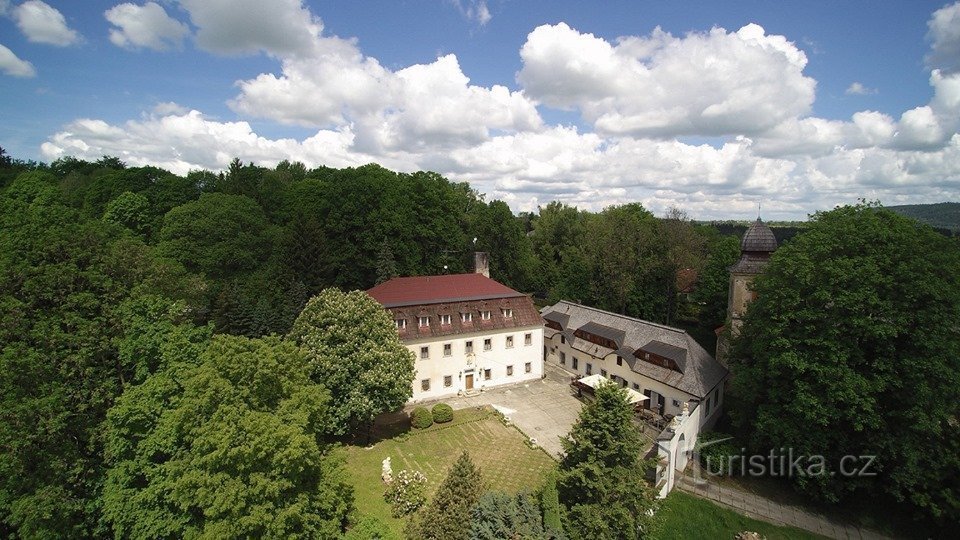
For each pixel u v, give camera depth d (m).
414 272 63.66
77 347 26.11
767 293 33.59
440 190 71.56
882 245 30.22
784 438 31.44
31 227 38.78
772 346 32.09
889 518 29.55
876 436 28.31
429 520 19.80
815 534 28.25
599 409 22.98
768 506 30.61
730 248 65.38
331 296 36.56
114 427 23.00
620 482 22.16
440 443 37.06
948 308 27.73
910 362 27.23
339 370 33.53
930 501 27.27
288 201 70.88
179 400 22.28
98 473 24.41
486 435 38.34
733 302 46.03
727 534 28.11
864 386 27.66
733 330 45.91
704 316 64.38
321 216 62.06
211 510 18.97
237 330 48.12
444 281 49.53
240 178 75.12
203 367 22.25
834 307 29.80
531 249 83.69
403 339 42.69
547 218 88.81
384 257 61.22
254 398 22.41
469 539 19.27
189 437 21.22
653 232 65.81
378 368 34.34
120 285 31.36
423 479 29.94
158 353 26.77
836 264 30.30
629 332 45.78
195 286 44.78
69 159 105.62
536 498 21.94
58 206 44.53
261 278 56.34
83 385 25.50
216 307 49.34
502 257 76.19
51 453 23.02
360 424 38.97
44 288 28.33
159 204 69.25
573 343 50.84
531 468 33.56
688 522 28.89
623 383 44.56
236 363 22.34
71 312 27.72
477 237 76.00
